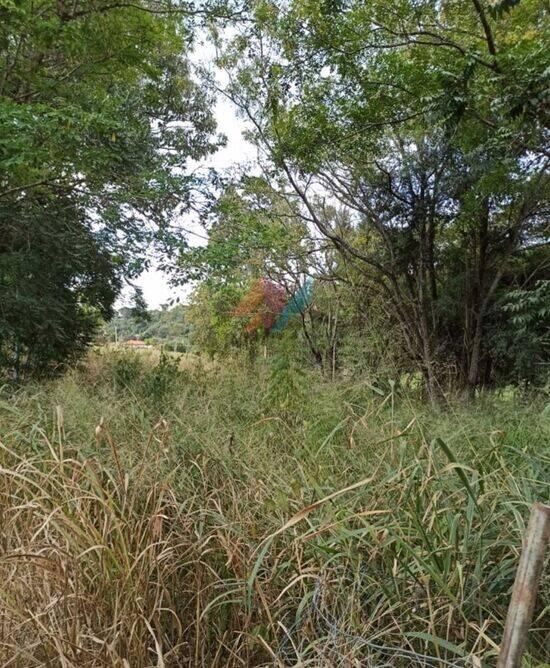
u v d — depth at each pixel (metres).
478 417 5.00
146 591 1.81
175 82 10.80
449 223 10.55
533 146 6.56
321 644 1.62
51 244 8.10
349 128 8.98
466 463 2.62
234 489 2.59
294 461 2.91
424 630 1.66
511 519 2.02
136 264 7.14
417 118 8.45
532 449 3.12
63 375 8.22
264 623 1.82
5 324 7.27
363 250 11.63
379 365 9.19
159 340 15.95
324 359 11.36
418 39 7.64
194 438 3.37
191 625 1.92
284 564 1.88
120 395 5.73
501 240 10.06
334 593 1.76
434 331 10.54
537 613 1.75
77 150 6.27
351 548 1.88
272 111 9.59
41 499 2.12
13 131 5.89
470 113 6.63
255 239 7.24
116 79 8.71
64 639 1.55
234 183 7.70
